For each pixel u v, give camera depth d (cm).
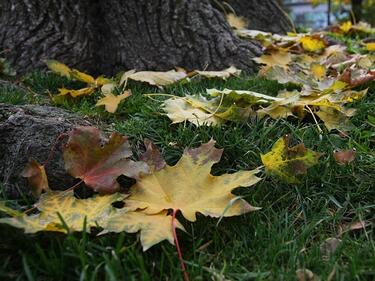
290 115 105
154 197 80
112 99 108
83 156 83
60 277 71
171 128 101
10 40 141
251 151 93
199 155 84
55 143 85
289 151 85
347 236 79
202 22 140
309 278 72
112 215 76
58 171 85
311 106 107
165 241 76
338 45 163
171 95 110
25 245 74
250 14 202
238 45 143
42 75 133
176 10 139
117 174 83
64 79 133
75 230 73
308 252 77
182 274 72
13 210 74
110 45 142
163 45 137
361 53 158
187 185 81
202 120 99
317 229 82
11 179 85
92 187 82
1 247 74
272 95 119
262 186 88
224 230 80
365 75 116
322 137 98
